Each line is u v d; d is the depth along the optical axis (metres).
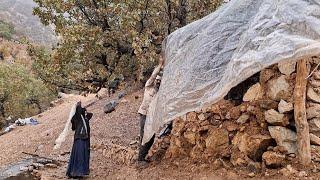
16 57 57.22
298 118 6.29
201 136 7.64
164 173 7.46
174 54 6.95
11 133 16.19
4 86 23.25
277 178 6.20
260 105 6.87
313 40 4.48
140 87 15.44
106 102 16.08
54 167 9.48
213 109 7.60
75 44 12.26
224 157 7.12
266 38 4.89
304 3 4.91
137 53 11.29
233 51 5.93
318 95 6.41
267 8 5.36
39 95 25.31
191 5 12.66
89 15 13.24
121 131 11.53
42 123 17.17
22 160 10.60
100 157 9.77
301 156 6.27
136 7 11.98
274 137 6.63
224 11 6.61
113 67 13.73
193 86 6.00
